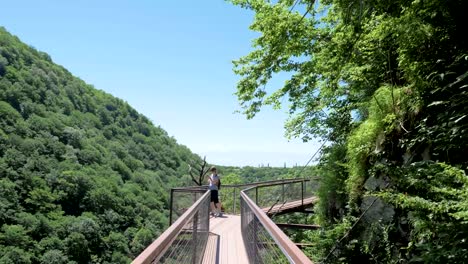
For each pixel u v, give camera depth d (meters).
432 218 3.63
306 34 8.71
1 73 87.56
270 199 15.72
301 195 16.20
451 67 4.68
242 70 9.90
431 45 4.83
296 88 10.52
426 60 4.90
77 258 52.88
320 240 7.20
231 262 6.71
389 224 5.29
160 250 2.24
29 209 58.62
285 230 11.91
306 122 11.58
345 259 6.19
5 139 69.00
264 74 9.68
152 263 2.13
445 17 4.58
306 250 8.38
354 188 6.44
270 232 3.30
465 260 2.92
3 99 82.12
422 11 4.62
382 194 3.90
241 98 10.36
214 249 7.99
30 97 89.19
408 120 5.36
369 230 5.82
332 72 8.14
